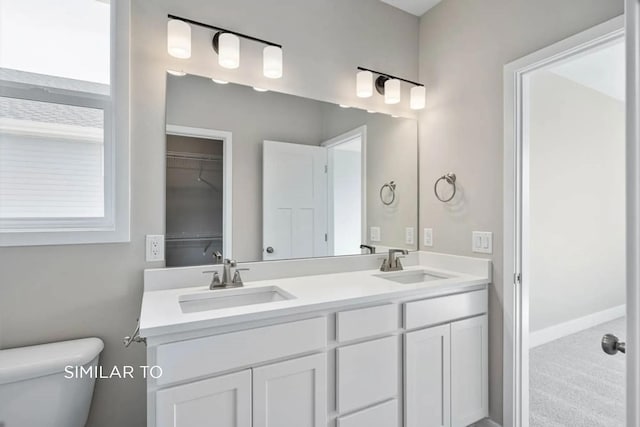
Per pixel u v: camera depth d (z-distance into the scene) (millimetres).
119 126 1442
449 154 2084
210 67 1656
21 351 1237
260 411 1179
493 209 1825
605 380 2354
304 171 1914
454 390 1685
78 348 1271
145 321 1070
